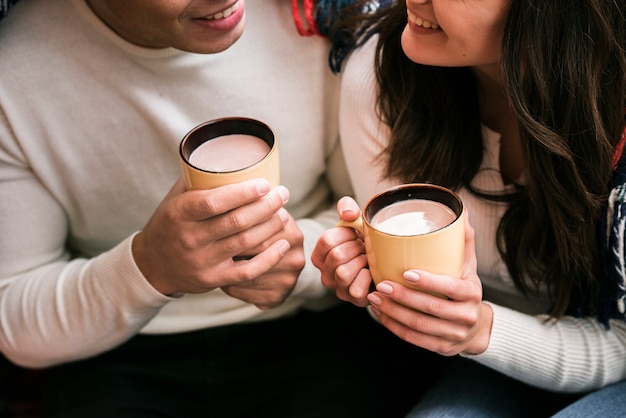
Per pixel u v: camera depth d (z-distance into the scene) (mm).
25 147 1224
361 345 1408
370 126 1237
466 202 1190
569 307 1201
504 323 1137
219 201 971
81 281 1226
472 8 987
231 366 1395
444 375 1322
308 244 1287
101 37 1185
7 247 1282
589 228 1097
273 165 995
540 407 1289
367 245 960
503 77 1020
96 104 1223
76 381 1377
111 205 1312
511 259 1180
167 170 1286
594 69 1006
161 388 1387
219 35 1100
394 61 1163
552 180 1067
